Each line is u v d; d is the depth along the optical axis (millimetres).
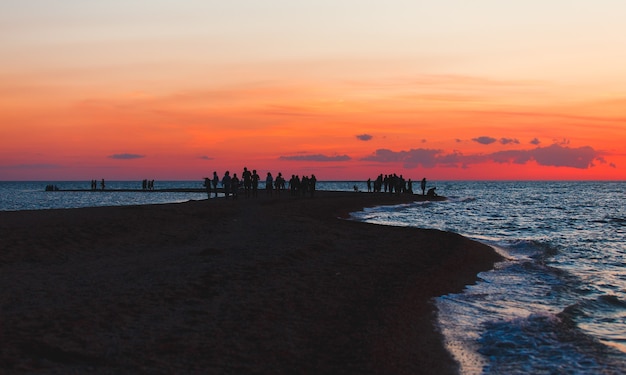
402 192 71875
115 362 7137
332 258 16031
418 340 8852
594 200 79750
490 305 11602
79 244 15945
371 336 8836
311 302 10750
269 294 11156
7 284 11008
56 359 7137
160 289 11039
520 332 9500
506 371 7680
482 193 108250
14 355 7137
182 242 17859
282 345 8195
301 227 23438
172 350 7699
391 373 7375
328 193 61938
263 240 18922
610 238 27156
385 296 11586
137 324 8766
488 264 16859
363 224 26422
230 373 7035
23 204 51719
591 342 9047
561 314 10805
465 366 7832
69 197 70812
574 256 20188
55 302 9797
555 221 37875
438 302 11555
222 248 16812
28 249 14586
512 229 31094
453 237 21859
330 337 8703
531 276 15188
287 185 116250
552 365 7953
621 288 14133
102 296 10344
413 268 15070
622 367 7926
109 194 81312
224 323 9078
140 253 15453
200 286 11492
